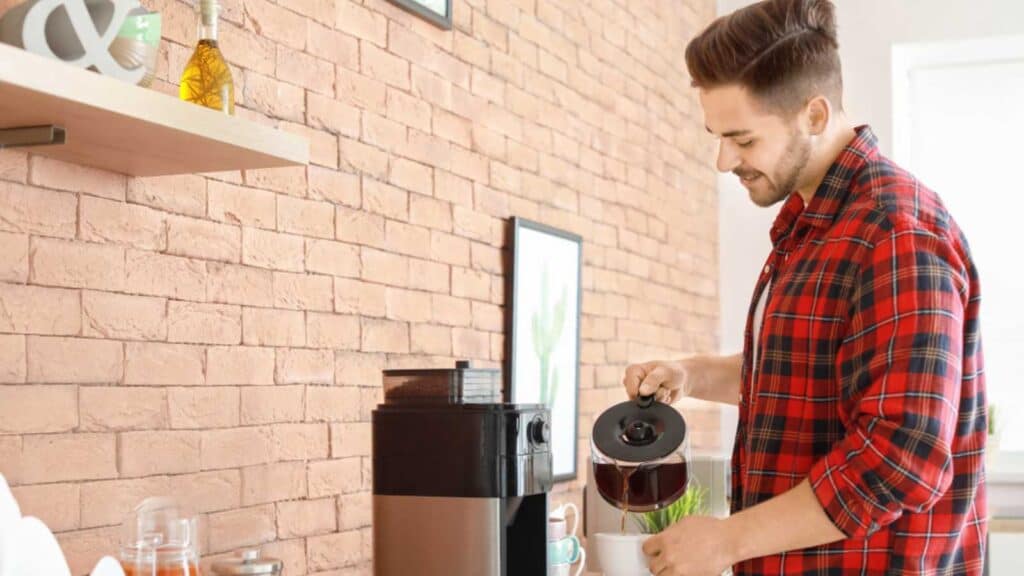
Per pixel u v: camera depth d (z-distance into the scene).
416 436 1.83
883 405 1.50
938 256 1.55
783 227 1.82
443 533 1.81
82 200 1.69
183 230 1.86
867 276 1.57
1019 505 4.27
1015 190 4.51
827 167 1.72
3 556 1.23
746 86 1.66
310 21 2.15
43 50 1.39
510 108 2.86
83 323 1.68
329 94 2.20
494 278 2.74
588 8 3.31
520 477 1.81
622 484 1.94
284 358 2.07
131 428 1.76
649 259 3.69
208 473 1.90
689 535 1.60
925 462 1.47
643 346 3.61
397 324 2.38
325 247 2.18
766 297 1.80
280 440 2.05
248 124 1.61
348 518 2.22
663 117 3.85
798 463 1.64
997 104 4.54
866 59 4.42
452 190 2.59
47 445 1.62
